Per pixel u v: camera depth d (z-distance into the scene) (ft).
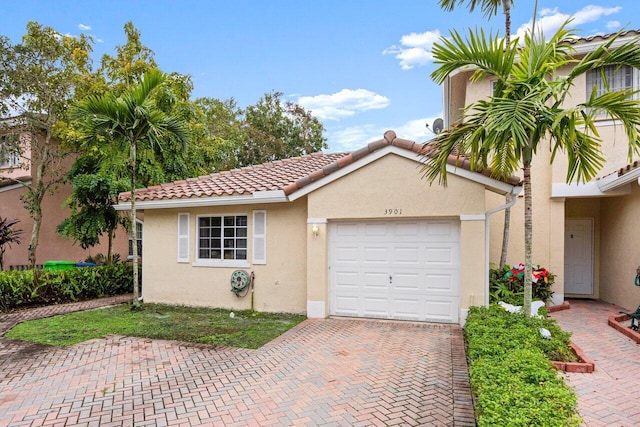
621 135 39.17
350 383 20.16
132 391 19.40
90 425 16.15
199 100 79.30
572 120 21.07
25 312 38.58
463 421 16.12
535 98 21.22
